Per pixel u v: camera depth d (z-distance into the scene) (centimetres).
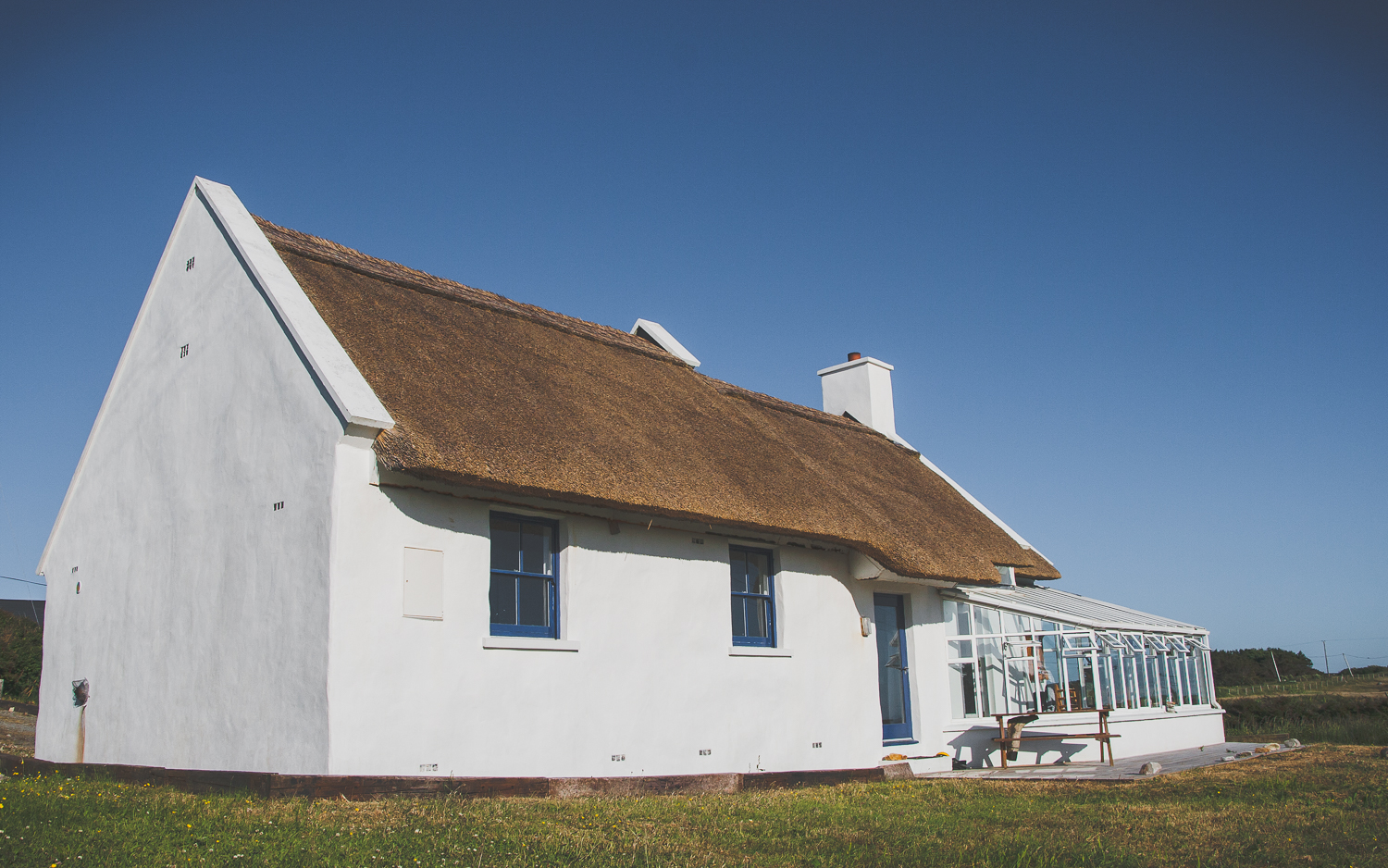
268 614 1072
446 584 1095
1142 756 1805
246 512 1134
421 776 1019
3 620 3238
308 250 1358
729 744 1398
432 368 1227
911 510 1877
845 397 2527
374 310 1298
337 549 1011
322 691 988
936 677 1805
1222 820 1029
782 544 1550
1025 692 1805
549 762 1166
